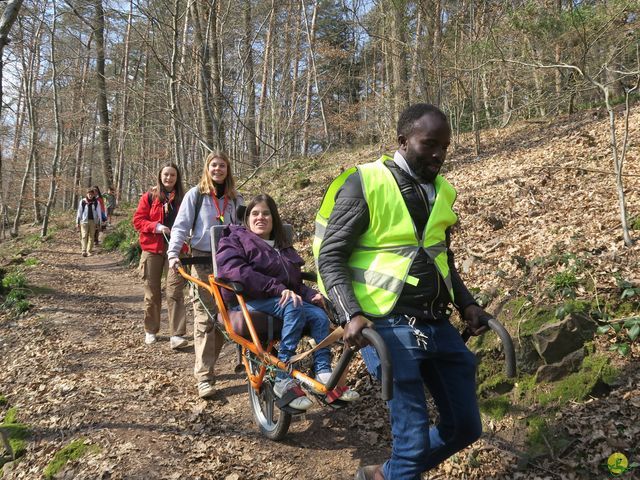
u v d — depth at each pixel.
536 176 8.04
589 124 11.09
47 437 4.17
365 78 20.66
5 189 24.88
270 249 3.96
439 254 2.54
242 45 14.09
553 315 3.95
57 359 5.94
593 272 4.26
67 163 27.81
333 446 3.78
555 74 10.16
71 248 16.62
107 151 23.61
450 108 13.59
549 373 3.75
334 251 2.43
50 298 9.09
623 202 4.71
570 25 7.77
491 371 3.96
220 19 12.16
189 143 17.23
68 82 23.27
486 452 3.44
